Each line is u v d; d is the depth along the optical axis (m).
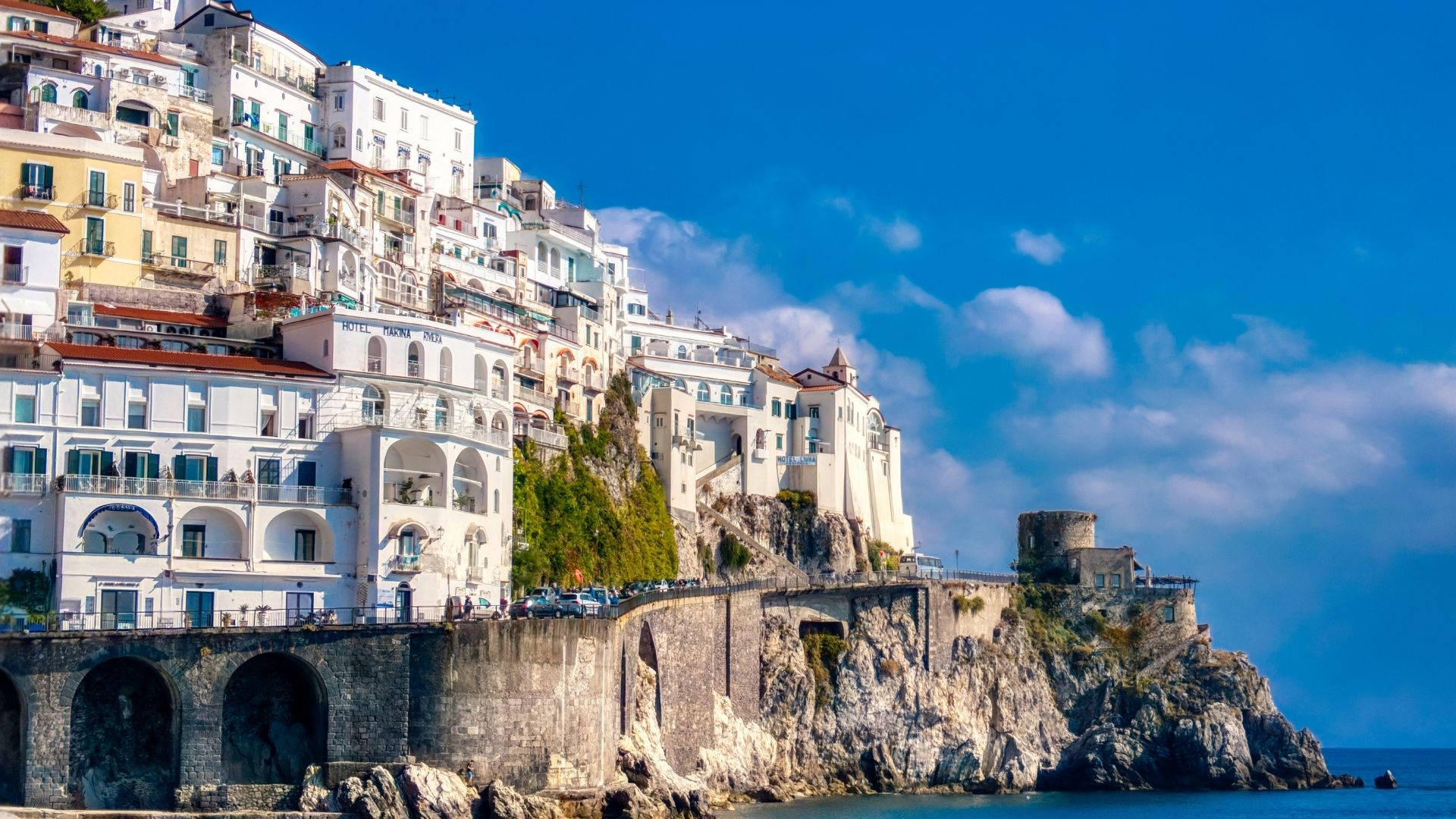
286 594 126.31
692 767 155.38
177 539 123.81
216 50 175.75
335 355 132.75
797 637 185.62
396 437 130.12
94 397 123.94
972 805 178.25
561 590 146.62
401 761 117.38
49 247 134.00
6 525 120.19
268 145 177.62
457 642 119.62
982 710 197.00
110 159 145.00
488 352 142.88
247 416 128.12
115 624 120.69
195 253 152.25
